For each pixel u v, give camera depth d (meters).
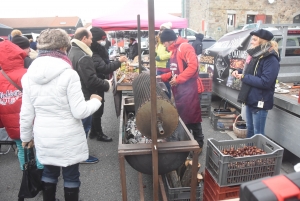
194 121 3.13
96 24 5.41
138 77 2.62
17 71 2.25
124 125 2.49
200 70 5.70
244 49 3.94
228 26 15.37
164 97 1.87
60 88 1.74
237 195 1.94
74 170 2.04
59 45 1.77
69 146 1.86
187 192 2.16
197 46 7.39
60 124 1.82
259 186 0.71
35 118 1.88
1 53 2.16
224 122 4.30
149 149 1.81
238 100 2.89
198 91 3.37
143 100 1.88
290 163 3.16
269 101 2.70
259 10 15.20
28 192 2.10
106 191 2.72
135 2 5.86
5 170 3.17
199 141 3.27
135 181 2.89
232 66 4.24
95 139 4.04
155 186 1.82
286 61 4.12
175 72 3.11
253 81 2.60
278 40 4.43
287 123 2.93
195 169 1.91
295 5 15.41
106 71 3.49
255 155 1.86
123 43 11.16
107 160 3.38
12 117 2.27
